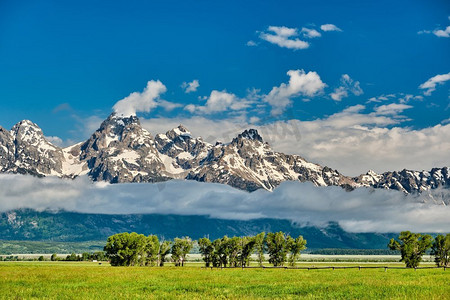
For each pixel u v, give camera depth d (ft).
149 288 241.55
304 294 216.74
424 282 268.00
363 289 230.68
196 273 380.17
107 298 199.82
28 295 209.15
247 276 339.57
